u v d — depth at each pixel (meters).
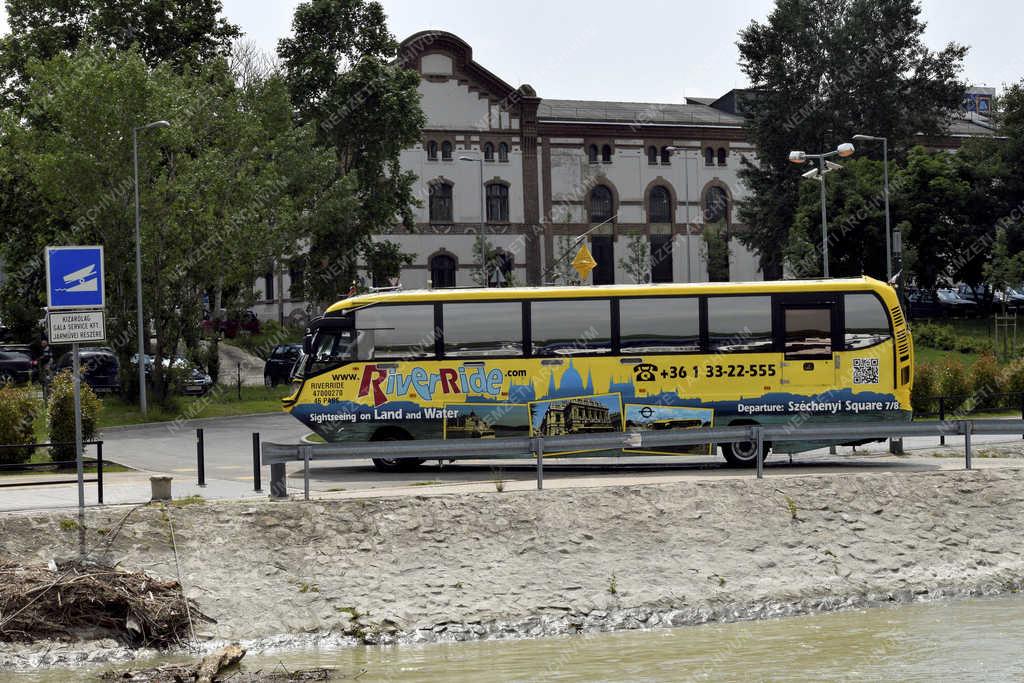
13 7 90.44
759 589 31.38
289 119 90.75
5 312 87.38
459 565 30.94
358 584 29.95
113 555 29.70
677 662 25.34
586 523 32.56
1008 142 119.06
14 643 26.28
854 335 41.06
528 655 26.34
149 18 92.12
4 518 29.78
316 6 101.81
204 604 28.58
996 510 35.47
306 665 25.64
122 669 25.16
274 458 32.59
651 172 129.38
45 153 71.56
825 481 35.31
